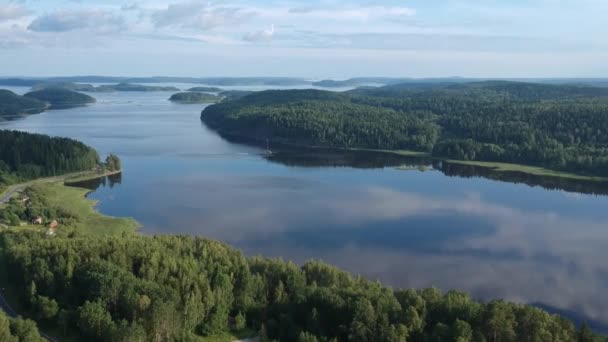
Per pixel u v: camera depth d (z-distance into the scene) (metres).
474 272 145.12
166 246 122.62
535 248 164.75
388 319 92.81
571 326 90.00
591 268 148.88
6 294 112.62
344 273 116.06
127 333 89.06
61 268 108.50
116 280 100.19
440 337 88.19
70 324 98.69
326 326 97.19
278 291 106.31
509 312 90.81
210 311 101.75
